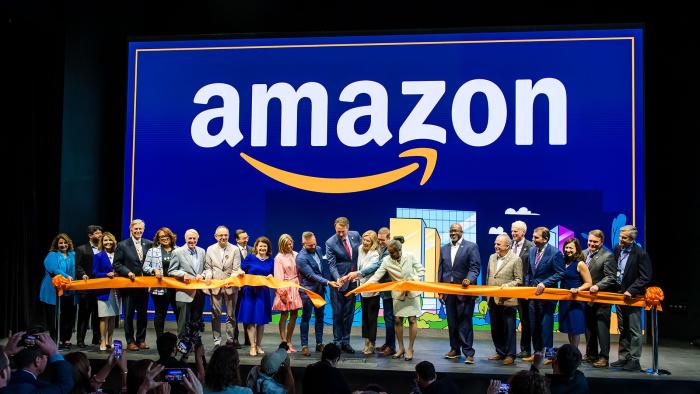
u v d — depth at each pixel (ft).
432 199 29.45
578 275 22.70
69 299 24.82
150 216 30.99
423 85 29.76
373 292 23.86
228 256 24.90
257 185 30.53
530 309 23.38
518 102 29.14
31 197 29.37
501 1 30.37
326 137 30.25
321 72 30.45
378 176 29.86
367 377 21.26
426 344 26.96
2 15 27.43
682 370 21.89
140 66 31.48
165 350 14.02
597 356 23.00
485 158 29.19
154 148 31.19
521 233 24.45
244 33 30.91
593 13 30.04
